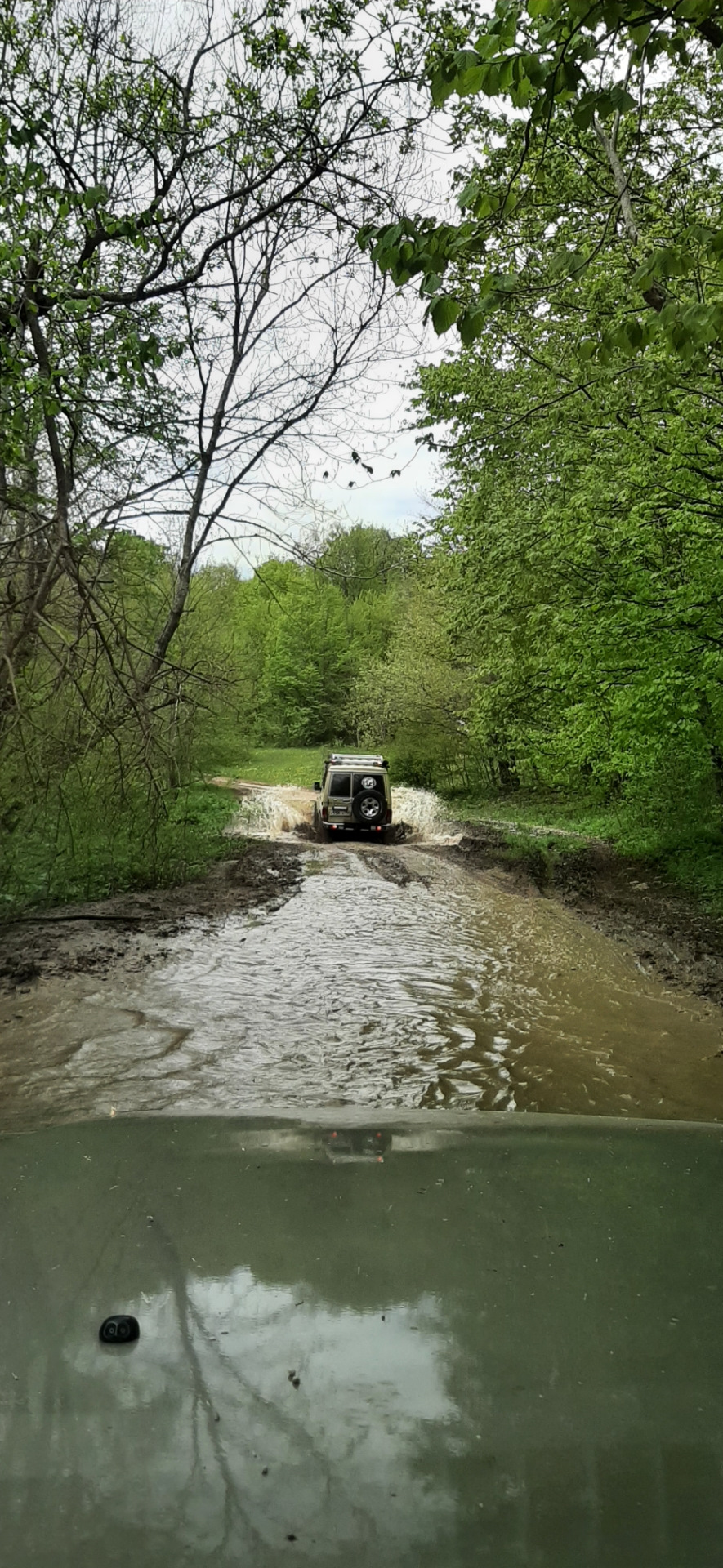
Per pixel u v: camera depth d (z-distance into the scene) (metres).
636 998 8.46
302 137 11.03
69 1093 5.48
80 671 10.02
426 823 26.33
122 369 9.02
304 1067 6.18
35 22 9.76
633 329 5.58
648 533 12.32
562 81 4.80
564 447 15.57
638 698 12.70
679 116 14.05
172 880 13.66
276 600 13.27
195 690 14.16
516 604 18.30
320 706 45.66
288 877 15.31
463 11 9.85
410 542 20.95
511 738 21.12
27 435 9.42
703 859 15.94
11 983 8.08
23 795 11.92
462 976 9.04
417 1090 5.76
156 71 10.68
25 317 8.86
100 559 10.35
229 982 8.45
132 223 9.38
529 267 14.49
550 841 20.75
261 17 10.30
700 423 11.45
